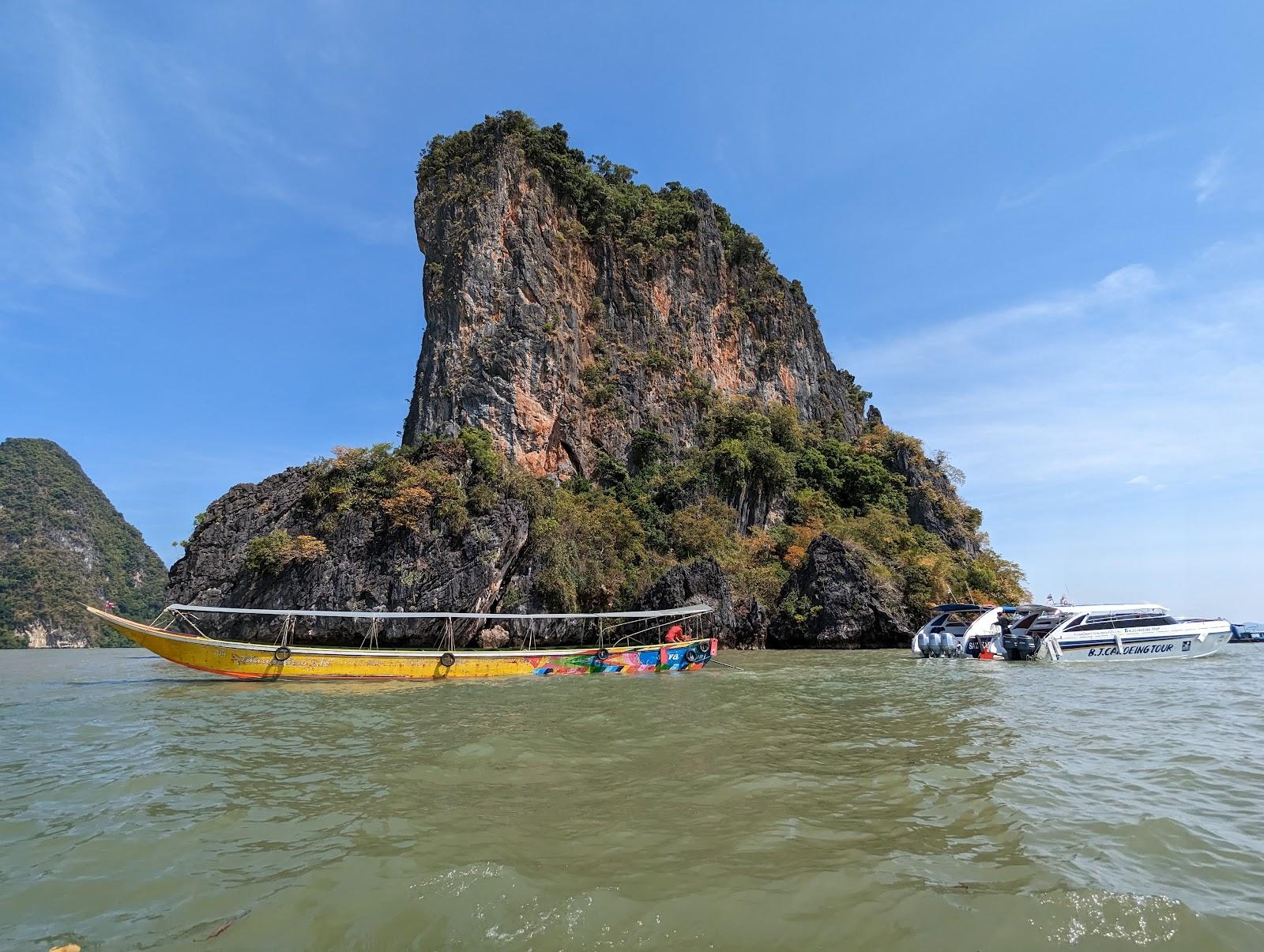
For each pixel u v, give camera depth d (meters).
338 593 32.25
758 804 7.47
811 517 52.19
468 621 32.41
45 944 4.61
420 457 37.81
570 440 49.84
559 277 53.28
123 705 16.22
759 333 69.62
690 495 49.62
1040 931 4.57
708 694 17.47
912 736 11.45
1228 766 9.18
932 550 50.91
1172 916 4.76
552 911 4.85
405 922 4.76
